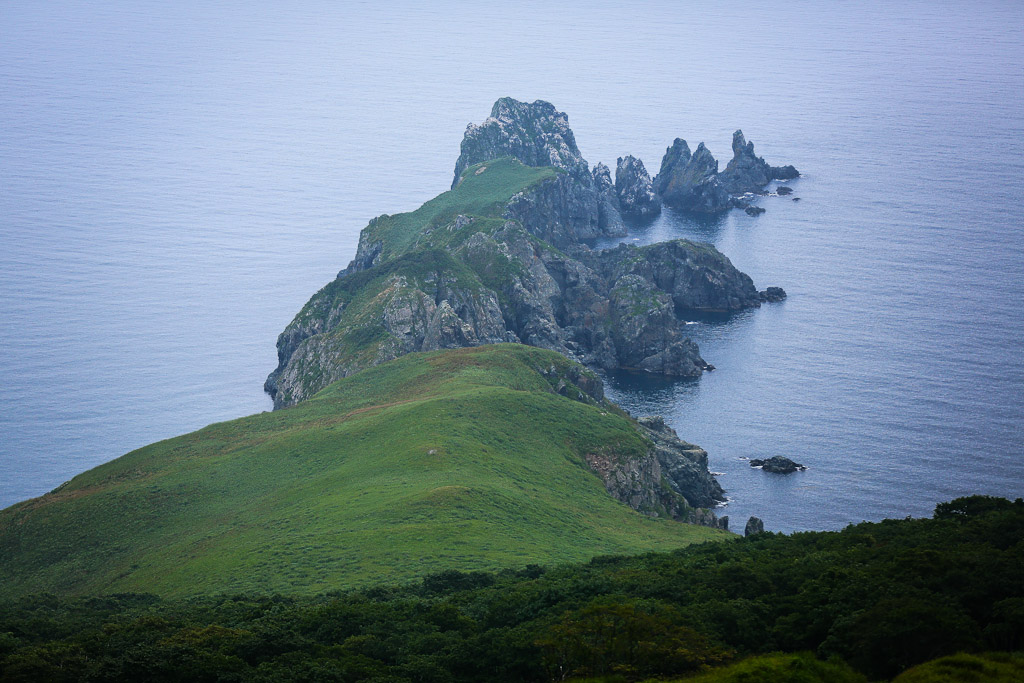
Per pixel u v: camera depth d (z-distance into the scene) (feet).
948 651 404.98
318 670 438.40
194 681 444.14
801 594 465.88
